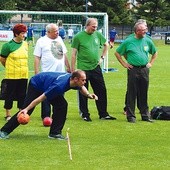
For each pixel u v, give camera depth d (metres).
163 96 15.73
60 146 8.91
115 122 11.38
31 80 9.25
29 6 60.50
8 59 11.02
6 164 7.73
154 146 9.04
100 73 11.62
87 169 7.52
